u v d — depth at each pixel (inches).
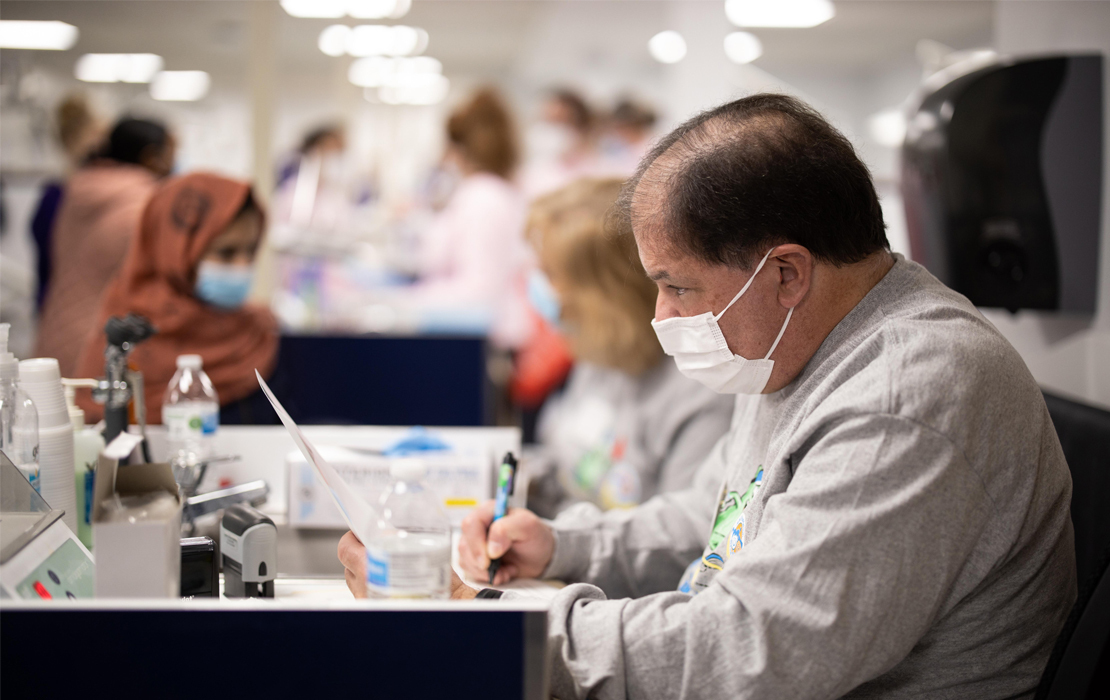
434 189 181.3
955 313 30.5
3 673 22.0
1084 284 62.4
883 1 175.3
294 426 30.5
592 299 68.4
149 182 103.0
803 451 30.0
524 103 206.1
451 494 49.0
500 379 146.0
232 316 79.0
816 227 30.3
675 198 31.0
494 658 23.0
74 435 39.3
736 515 35.8
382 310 165.3
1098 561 27.9
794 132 30.7
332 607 22.7
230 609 22.5
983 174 64.2
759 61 237.3
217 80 204.4
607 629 28.3
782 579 26.1
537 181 193.2
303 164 182.7
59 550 30.1
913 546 25.9
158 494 27.3
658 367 69.9
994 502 27.9
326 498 47.6
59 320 96.6
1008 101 63.1
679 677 26.5
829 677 25.3
